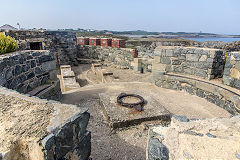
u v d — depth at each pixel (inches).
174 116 106.8
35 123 76.1
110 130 148.8
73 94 237.1
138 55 467.8
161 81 271.3
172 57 259.1
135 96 200.8
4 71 142.3
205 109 195.9
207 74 231.9
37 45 429.7
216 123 98.4
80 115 84.3
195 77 242.7
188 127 94.0
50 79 214.1
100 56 535.2
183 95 237.9
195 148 79.7
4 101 100.3
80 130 86.4
